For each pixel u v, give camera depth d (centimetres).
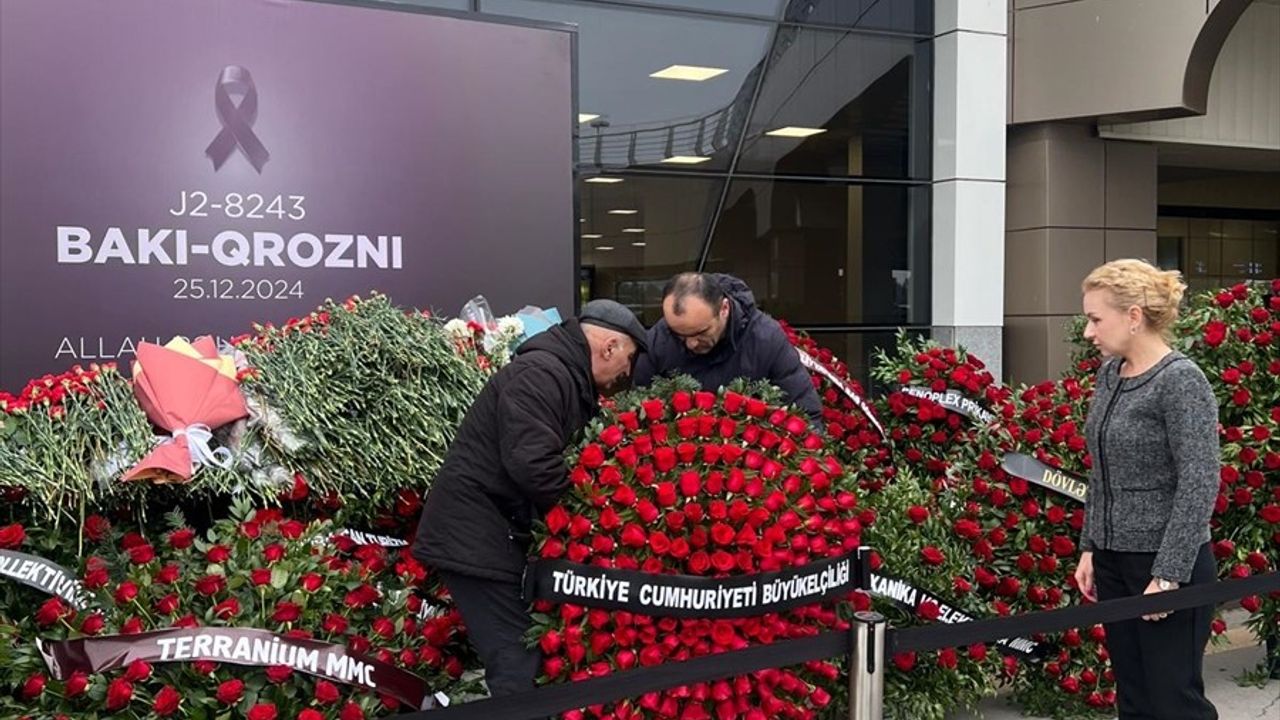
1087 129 1042
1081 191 1042
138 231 509
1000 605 422
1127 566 340
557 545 310
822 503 329
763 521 314
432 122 573
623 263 923
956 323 1011
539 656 317
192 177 519
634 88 917
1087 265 1046
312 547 334
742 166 962
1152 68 949
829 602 338
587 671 309
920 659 398
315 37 544
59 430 344
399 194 566
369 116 558
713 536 311
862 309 1019
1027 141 1044
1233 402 469
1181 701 337
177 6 515
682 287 406
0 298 484
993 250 1019
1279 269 1530
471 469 320
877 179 1014
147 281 511
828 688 343
